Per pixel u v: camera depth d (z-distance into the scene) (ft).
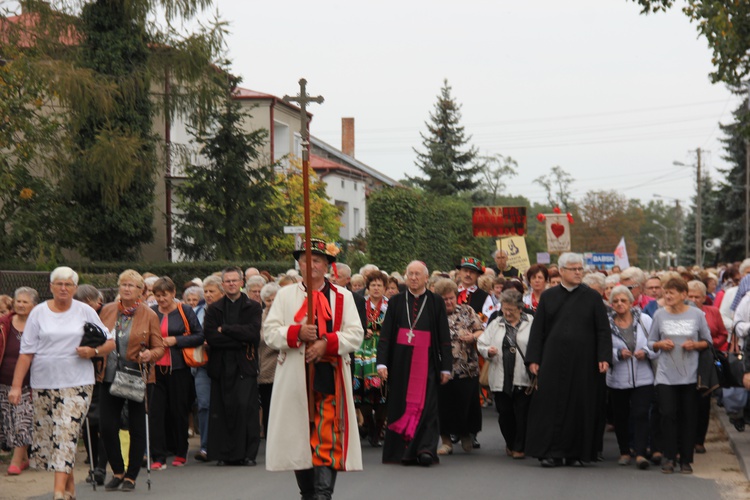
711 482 38.11
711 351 40.40
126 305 37.11
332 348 28.12
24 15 105.81
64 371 33.04
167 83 114.11
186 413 44.16
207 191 127.54
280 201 136.98
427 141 297.53
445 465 42.68
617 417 42.91
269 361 47.83
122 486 36.83
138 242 120.47
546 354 42.50
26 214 94.58
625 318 42.73
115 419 36.88
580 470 41.19
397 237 154.71
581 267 42.70
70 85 95.55
